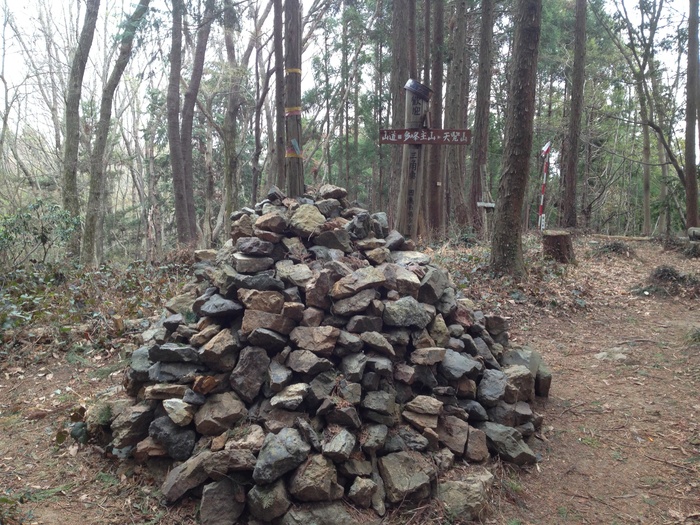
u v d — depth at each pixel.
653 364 5.46
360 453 3.12
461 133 6.76
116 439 3.28
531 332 6.50
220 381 3.31
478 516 3.08
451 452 3.43
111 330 5.28
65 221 7.71
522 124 7.55
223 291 3.68
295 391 3.14
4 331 5.12
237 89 16.27
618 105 25.73
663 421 4.34
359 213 4.46
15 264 7.30
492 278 7.82
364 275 3.76
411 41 11.97
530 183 28.00
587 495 3.44
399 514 2.99
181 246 10.79
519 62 7.43
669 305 7.51
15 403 4.14
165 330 3.78
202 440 3.15
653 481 3.58
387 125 25.12
